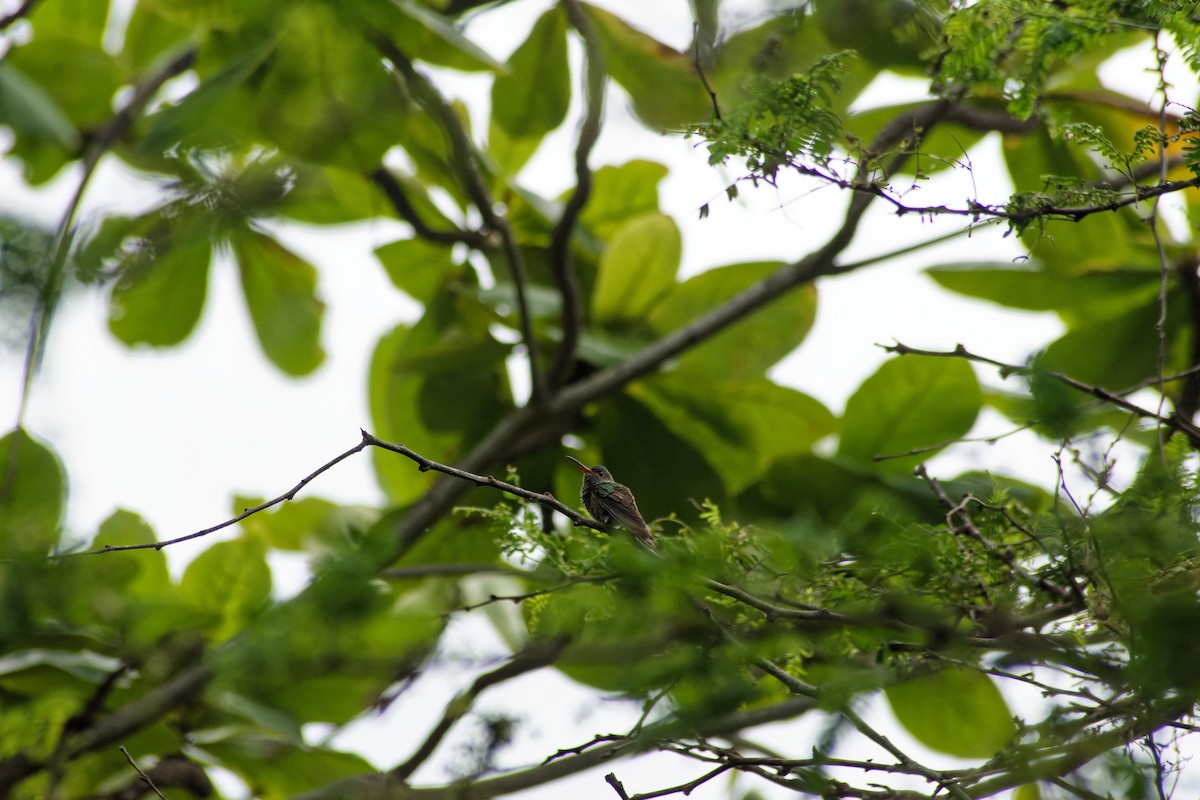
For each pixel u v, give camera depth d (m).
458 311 15.07
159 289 14.69
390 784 9.88
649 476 13.58
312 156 11.71
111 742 10.80
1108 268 13.47
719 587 6.70
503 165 14.58
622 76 12.92
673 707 6.66
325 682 11.88
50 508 10.70
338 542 14.48
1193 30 7.07
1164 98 7.25
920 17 11.02
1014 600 7.18
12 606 9.80
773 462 12.74
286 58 11.50
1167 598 5.34
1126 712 5.99
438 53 11.96
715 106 7.03
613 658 7.59
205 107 10.23
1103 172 11.65
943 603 7.11
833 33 11.26
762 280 14.12
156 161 9.66
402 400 15.68
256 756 11.82
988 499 8.48
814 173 6.82
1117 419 9.84
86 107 15.23
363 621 9.55
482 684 9.89
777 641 6.85
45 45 15.23
